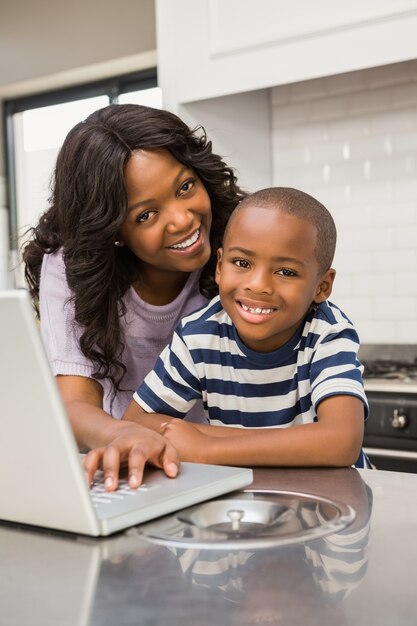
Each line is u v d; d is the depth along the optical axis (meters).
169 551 0.66
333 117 2.80
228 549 0.66
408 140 2.67
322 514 0.76
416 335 2.70
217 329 1.25
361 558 0.62
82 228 1.30
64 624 0.52
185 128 1.33
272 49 2.31
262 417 1.24
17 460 0.71
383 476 0.94
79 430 1.10
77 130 1.34
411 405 2.21
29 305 0.63
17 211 4.18
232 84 2.39
